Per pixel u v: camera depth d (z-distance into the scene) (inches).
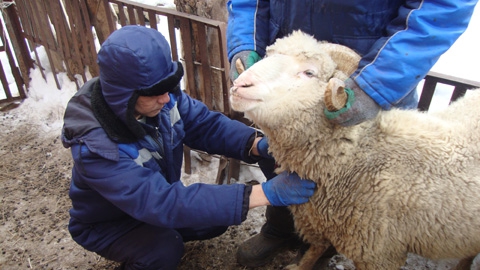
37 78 177.6
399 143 68.7
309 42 65.0
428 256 76.0
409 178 67.2
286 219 93.8
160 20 213.9
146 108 70.2
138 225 86.2
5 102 175.8
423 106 100.6
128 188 71.5
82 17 149.2
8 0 165.2
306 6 67.7
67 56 161.9
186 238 99.2
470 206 66.2
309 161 69.4
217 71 117.5
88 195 79.3
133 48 61.5
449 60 178.7
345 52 63.9
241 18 78.3
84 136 70.5
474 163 67.1
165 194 72.3
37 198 127.0
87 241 86.8
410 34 58.2
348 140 67.8
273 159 88.1
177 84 68.9
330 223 74.6
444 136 69.1
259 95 61.3
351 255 76.9
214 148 94.4
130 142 73.9
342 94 56.5
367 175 68.9
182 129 88.0
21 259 106.6
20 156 145.9
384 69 58.7
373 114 61.6
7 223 118.0
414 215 67.9
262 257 99.1
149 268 85.1
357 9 63.2
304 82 62.8
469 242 70.1
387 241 71.6
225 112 119.5
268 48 68.8
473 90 85.5
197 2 111.4
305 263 90.0
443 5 57.2
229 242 108.6
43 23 159.2
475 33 198.7
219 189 72.4
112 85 64.7
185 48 116.3
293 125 64.7
